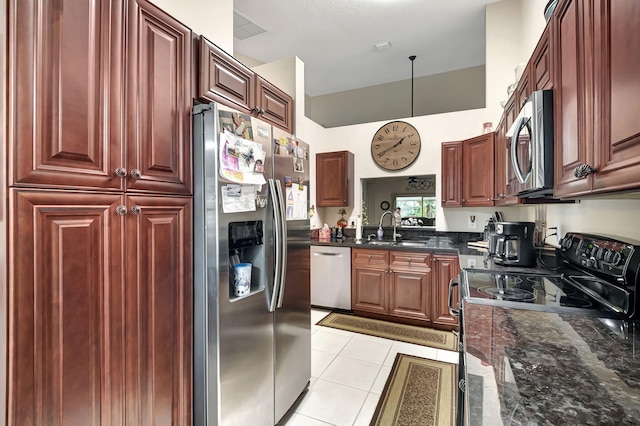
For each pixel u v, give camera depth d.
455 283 2.05
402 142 3.91
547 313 1.20
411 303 3.26
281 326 1.77
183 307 1.32
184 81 1.35
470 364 0.81
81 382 0.96
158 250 1.21
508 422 0.57
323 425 1.76
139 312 1.14
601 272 1.29
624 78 0.69
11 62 0.80
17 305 0.82
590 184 0.87
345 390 2.10
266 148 1.64
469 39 3.70
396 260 3.34
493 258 2.29
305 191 2.06
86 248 0.97
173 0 1.62
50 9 0.88
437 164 3.73
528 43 2.76
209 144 1.34
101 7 1.02
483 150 3.10
